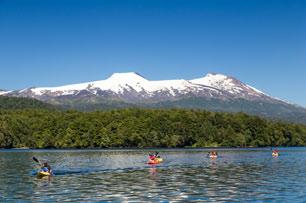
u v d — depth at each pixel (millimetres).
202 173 88812
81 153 176000
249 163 117562
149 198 58312
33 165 108875
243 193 62094
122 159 133000
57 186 69125
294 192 62844
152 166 105688
